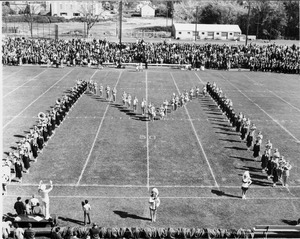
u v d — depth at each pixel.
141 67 75.69
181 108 50.09
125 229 21.94
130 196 27.58
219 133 40.78
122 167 32.06
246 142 37.94
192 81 66.38
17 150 32.47
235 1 161.50
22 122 42.22
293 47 87.00
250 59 79.25
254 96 56.81
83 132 40.06
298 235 23.20
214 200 27.30
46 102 50.19
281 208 26.47
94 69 75.25
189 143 37.72
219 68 79.12
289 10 131.88
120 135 39.44
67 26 142.12
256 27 134.38
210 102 53.25
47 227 23.52
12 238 21.69
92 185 28.97
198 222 24.50
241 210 26.06
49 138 38.00
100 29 137.62
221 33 123.38
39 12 158.12
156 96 55.03
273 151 35.97
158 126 42.56
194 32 122.25
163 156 34.47
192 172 31.48
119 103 51.44
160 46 86.25
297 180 30.64
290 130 42.12
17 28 128.62
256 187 29.39
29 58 77.62
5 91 55.91
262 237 23.09
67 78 65.56
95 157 33.94
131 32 133.88
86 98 53.75
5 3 153.25
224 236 21.98
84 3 158.12
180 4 169.88
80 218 24.61
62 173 30.78
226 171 31.86
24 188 28.25
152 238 22.08
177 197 27.56
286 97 56.66
